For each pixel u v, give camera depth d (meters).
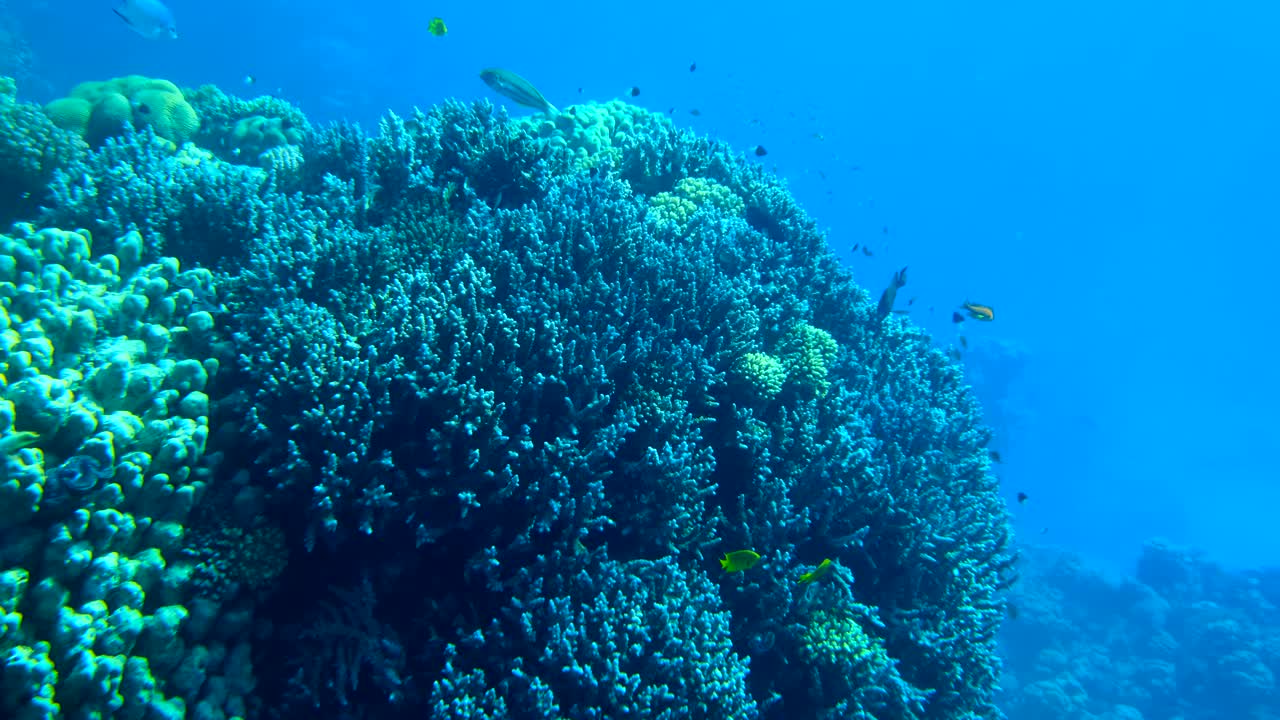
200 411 3.44
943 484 6.62
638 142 8.42
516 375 3.96
